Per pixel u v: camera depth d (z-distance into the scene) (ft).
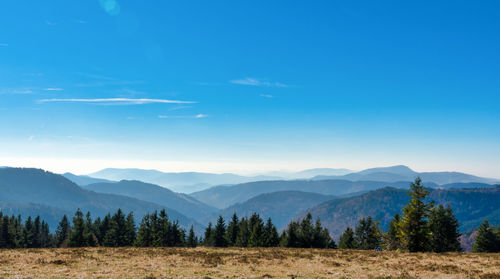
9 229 271.28
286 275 65.62
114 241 269.03
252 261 85.46
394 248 182.29
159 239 248.11
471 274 65.82
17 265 68.69
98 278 57.72
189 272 66.80
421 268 74.84
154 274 63.05
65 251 100.27
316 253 110.11
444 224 189.16
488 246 215.72
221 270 70.64
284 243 260.62
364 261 89.25
